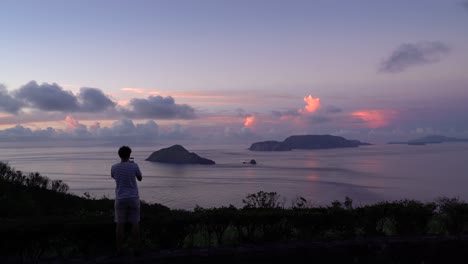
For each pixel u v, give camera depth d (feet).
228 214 25.88
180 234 25.02
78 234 23.75
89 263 20.25
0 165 60.80
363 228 26.84
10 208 42.47
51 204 51.24
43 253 22.56
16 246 22.25
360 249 22.34
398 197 328.29
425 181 490.08
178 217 25.66
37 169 634.43
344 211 27.63
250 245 23.00
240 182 479.41
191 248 22.34
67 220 24.62
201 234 24.67
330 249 22.15
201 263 20.90
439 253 22.85
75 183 417.90
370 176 572.92
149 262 20.47
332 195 338.95
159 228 24.91
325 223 26.73
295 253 21.84
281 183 462.60
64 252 22.53
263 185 433.89
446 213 29.32
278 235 25.22
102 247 24.11
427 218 28.60
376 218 27.96
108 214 28.63
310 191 373.40
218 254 21.12
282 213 26.50
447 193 360.69
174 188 396.57
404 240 23.17
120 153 24.49
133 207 23.77
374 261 22.11
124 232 24.62
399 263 22.17
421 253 22.70
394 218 27.96
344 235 25.71
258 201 33.60
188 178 542.98
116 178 24.02
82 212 31.68
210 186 422.82
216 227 25.29
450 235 24.82
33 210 43.98
